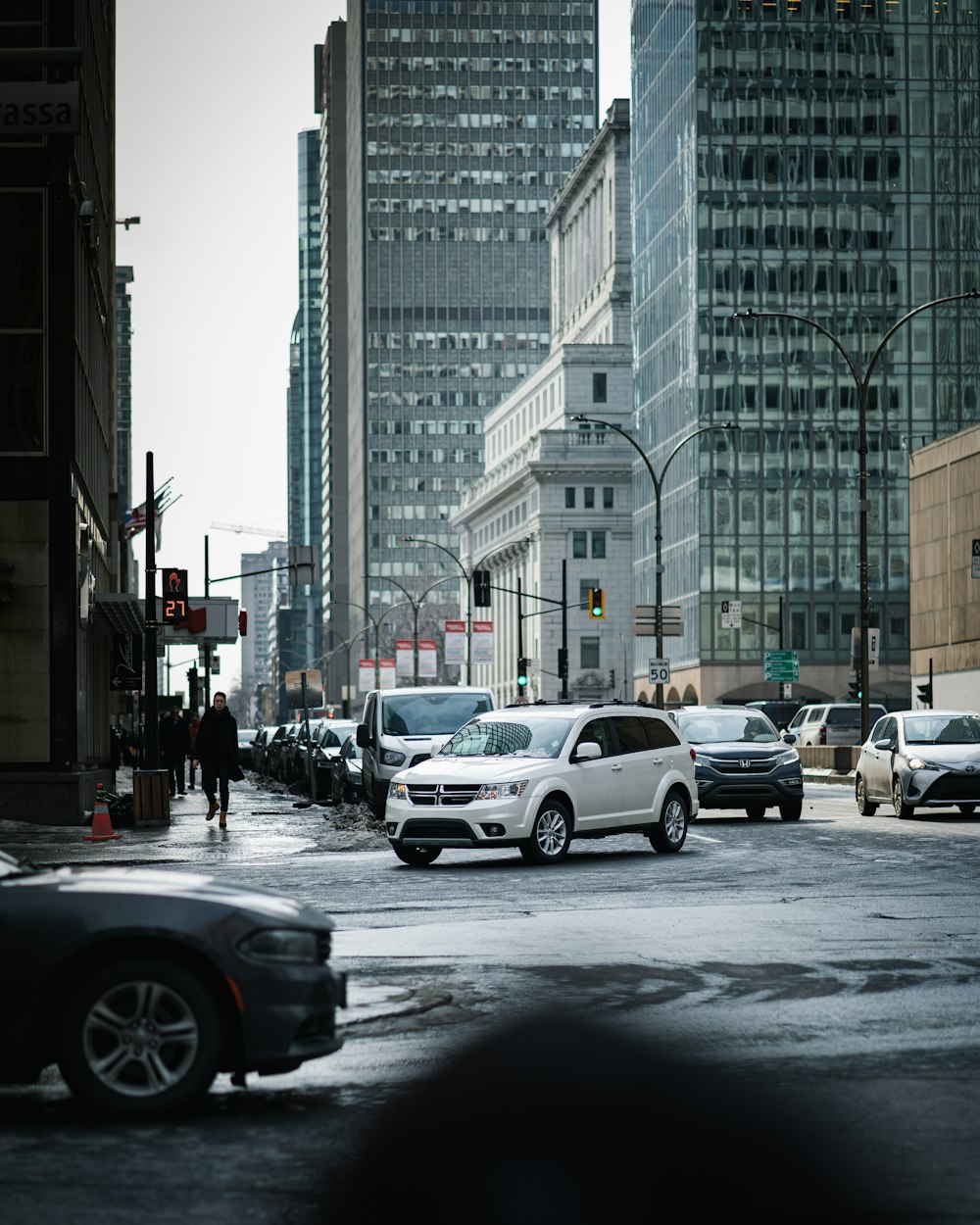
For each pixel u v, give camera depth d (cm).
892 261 10900
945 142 10925
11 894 843
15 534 3372
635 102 12812
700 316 10856
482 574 7281
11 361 3384
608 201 15388
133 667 5112
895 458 10812
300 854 2617
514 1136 527
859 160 10912
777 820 3272
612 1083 534
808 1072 915
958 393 10894
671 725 2580
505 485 15738
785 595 10762
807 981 1240
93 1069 828
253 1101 870
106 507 5353
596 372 14662
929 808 3672
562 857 2334
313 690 6384
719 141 10881
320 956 873
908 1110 822
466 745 2466
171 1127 812
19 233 3400
